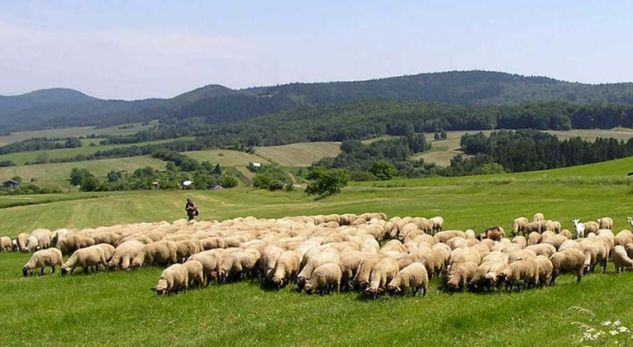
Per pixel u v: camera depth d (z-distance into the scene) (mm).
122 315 25812
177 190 145125
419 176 182750
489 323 22312
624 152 165625
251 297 28109
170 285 29172
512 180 97000
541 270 28141
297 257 31438
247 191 128250
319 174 113438
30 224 95188
